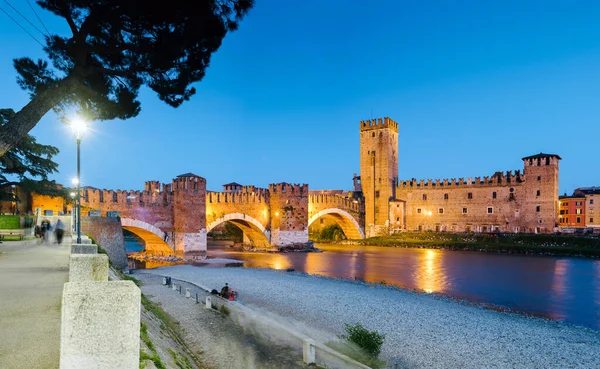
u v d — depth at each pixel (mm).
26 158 44969
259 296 34281
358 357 19062
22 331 9953
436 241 92062
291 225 85500
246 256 73125
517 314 32500
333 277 50031
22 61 23984
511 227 98312
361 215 111062
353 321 26922
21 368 7820
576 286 45156
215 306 25547
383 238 102125
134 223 57656
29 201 48406
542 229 94125
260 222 81000
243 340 18672
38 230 34156
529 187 96375
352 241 103188
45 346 8984
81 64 22344
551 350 22766
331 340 21703
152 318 16531
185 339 18656
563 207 114000
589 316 32594
